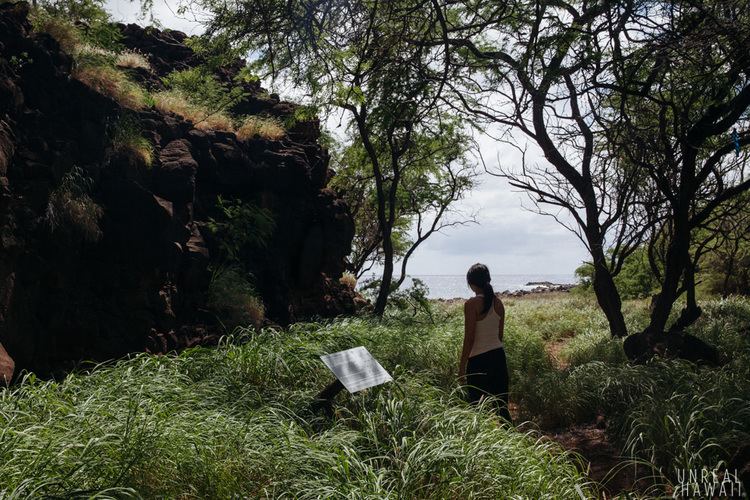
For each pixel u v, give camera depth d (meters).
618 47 9.44
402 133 14.71
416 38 11.16
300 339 7.78
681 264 10.55
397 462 4.53
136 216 8.90
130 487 3.72
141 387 5.47
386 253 13.96
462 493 4.24
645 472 5.52
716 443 5.20
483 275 6.62
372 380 5.76
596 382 7.64
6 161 7.50
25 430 4.23
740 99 9.59
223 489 4.09
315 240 12.74
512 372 9.32
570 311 21.06
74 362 7.89
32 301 7.64
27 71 8.38
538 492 4.31
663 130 9.84
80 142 8.65
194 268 9.85
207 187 11.26
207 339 9.72
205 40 11.05
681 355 8.79
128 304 8.75
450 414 5.39
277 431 4.84
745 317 15.30
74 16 10.48
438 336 10.10
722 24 8.42
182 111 11.69
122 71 10.65
